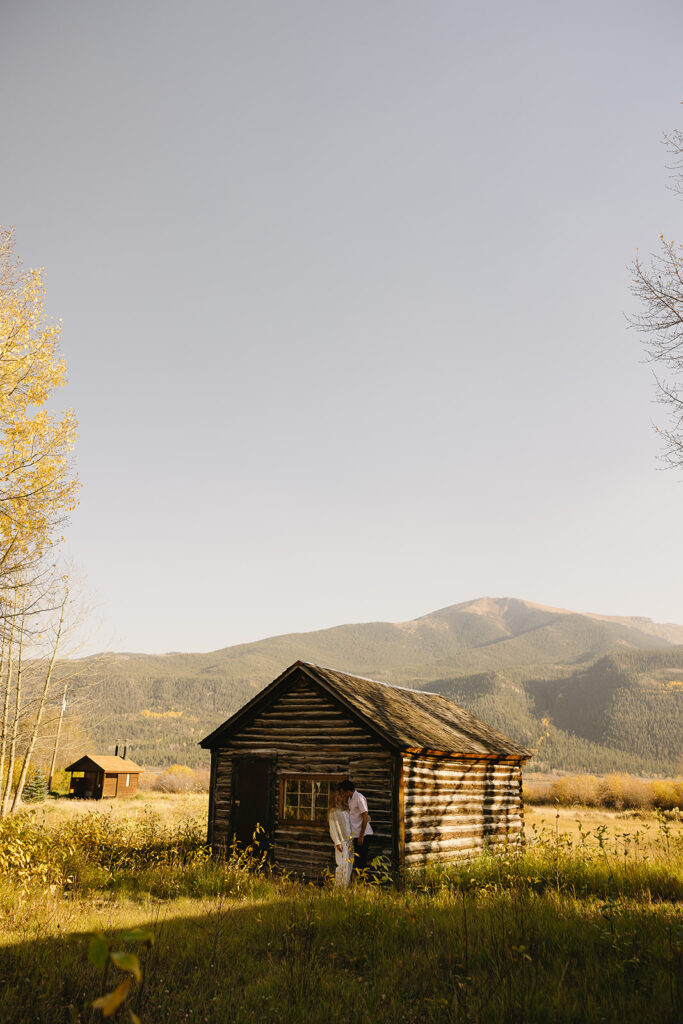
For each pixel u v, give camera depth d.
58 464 18.75
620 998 6.07
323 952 8.14
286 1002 6.07
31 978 6.77
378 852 15.40
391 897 11.24
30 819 17.22
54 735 35.75
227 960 7.59
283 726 17.64
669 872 12.23
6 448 18.41
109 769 57.47
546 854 14.58
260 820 17.30
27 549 18.69
